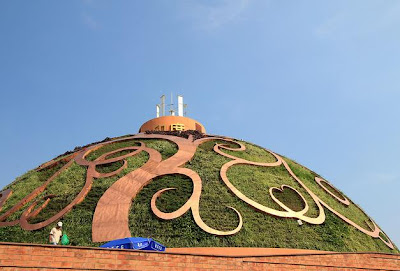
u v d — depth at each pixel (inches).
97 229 868.6
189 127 1400.1
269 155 1203.9
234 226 894.4
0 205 999.6
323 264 733.3
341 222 1013.2
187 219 894.4
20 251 586.2
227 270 665.6
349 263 751.7
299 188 1077.1
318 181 1174.3
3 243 582.6
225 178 1009.5
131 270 617.3
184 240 853.2
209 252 827.4
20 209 954.1
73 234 860.6
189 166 1041.5
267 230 908.6
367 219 1131.9
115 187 960.9
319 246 907.4
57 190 988.6
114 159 1053.8
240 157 1123.3
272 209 954.7
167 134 1231.5
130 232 864.3
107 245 730.8
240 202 957.8
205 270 653.9
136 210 912.9
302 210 987.3
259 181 1040.2
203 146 1144.8
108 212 901.2
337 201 1115.9
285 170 1139.3
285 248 874.1
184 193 956.0
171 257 643.5
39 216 917.8
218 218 906.1
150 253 634.8
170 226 880.9
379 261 773.9
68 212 912.3
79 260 604.1
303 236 920.9
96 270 604.7
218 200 949.8
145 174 999.0
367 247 982.4
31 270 581.3
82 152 1130.0
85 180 999.0
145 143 1152.8
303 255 726.5
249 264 682.8
